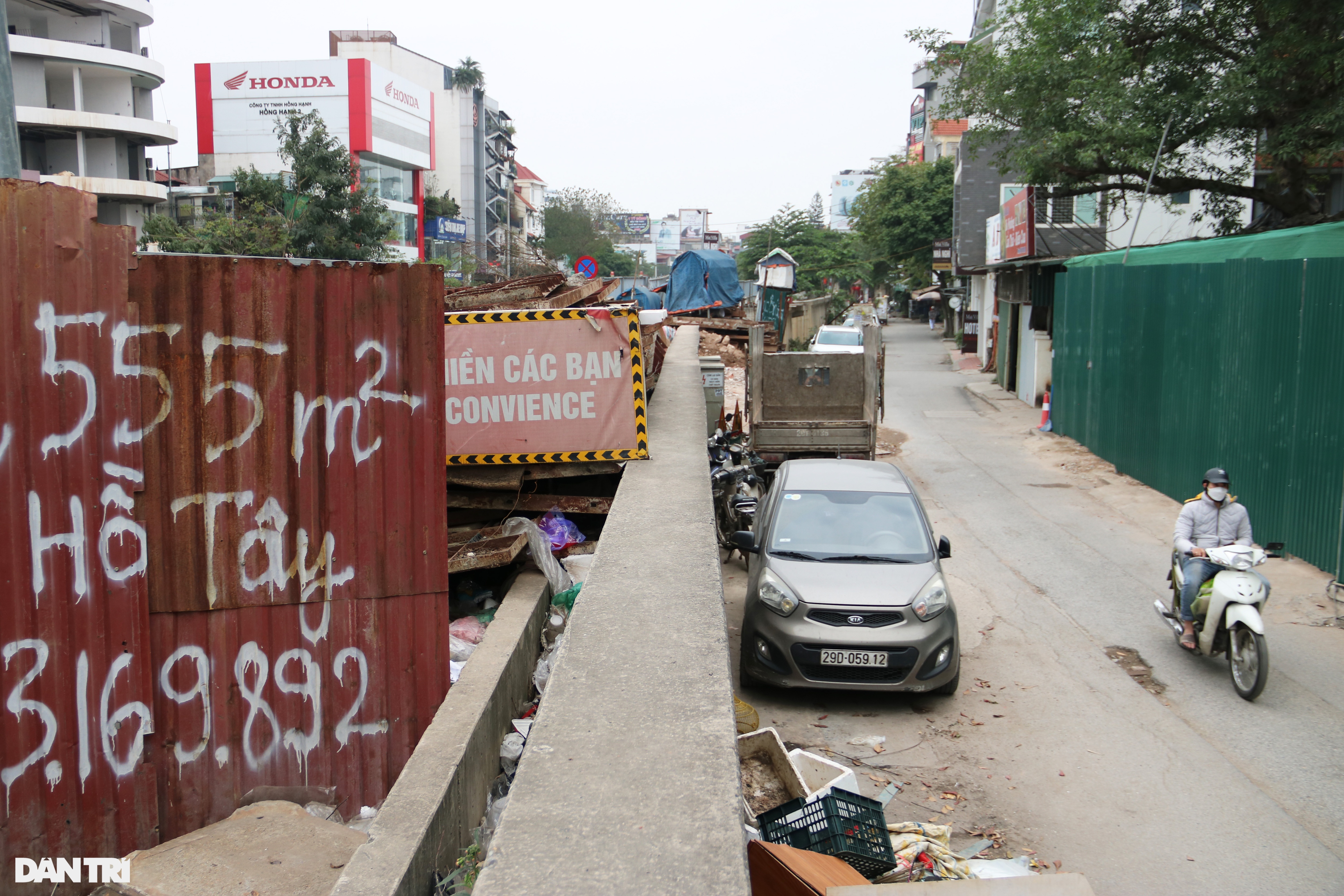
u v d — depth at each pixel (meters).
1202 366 13.21
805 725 7.02
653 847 2.97
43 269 4.21
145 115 51.47
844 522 8.28
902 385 29.45
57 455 4.30
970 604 9.72
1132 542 12.05
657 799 3.25
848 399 14.93
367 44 88.38
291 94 64.31
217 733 4.73
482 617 6.94
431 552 4.98
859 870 4.29
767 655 7.34
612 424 8.47
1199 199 23.91
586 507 8.53
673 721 3.84
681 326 25.09
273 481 4.73
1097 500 14.41
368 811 4.98
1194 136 16.80
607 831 3.05
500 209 99.25
